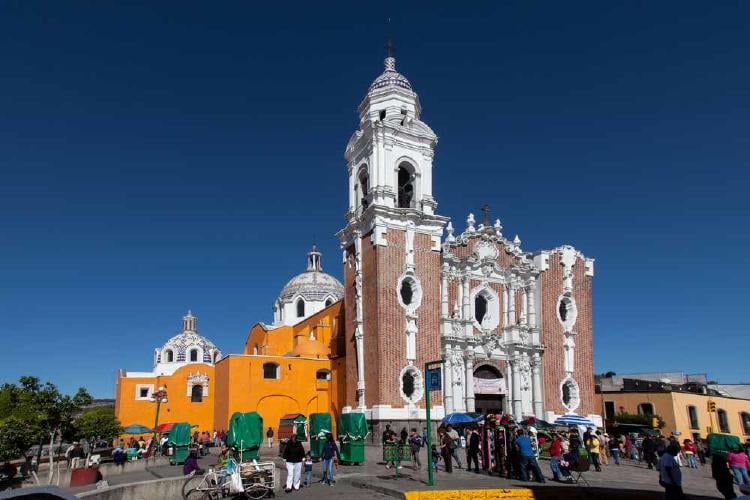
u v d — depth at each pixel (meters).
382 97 52.69
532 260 57.06
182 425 43.75
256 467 23.69
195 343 90.00
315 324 64.56
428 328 48.34
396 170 50.28
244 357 55.62
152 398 64.94
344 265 52.66
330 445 27.81
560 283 56.97
